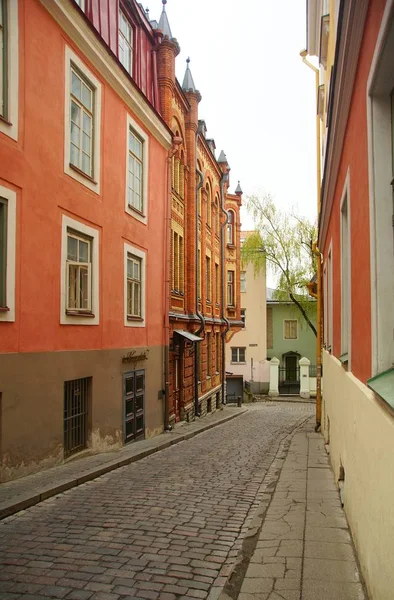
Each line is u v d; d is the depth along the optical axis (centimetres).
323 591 427
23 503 711
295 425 2116
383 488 340
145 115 1507
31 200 921
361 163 464
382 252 390
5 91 858
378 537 359
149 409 1577
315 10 1391
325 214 1136
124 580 466
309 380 4431
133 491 829
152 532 607
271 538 565
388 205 392
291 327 4938
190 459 1182
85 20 1083
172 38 1830
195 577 476
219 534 603
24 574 477
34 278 930
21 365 887
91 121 1202
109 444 1264
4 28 859
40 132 950
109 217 1277
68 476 891
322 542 546
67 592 439
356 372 527
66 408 1074
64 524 638
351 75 516
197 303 2230
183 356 2056
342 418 696
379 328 388
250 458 1188
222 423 2211
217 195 2933
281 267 3894
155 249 1655
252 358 4659
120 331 1349
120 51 1441
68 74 1059
